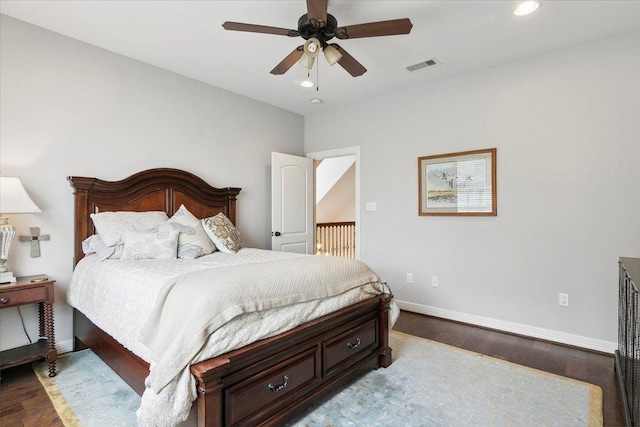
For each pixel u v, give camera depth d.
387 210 4.05
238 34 2.69
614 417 1.83
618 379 2.17
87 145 2.87
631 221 2.59
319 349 1.94
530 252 3.05
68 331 2.76
